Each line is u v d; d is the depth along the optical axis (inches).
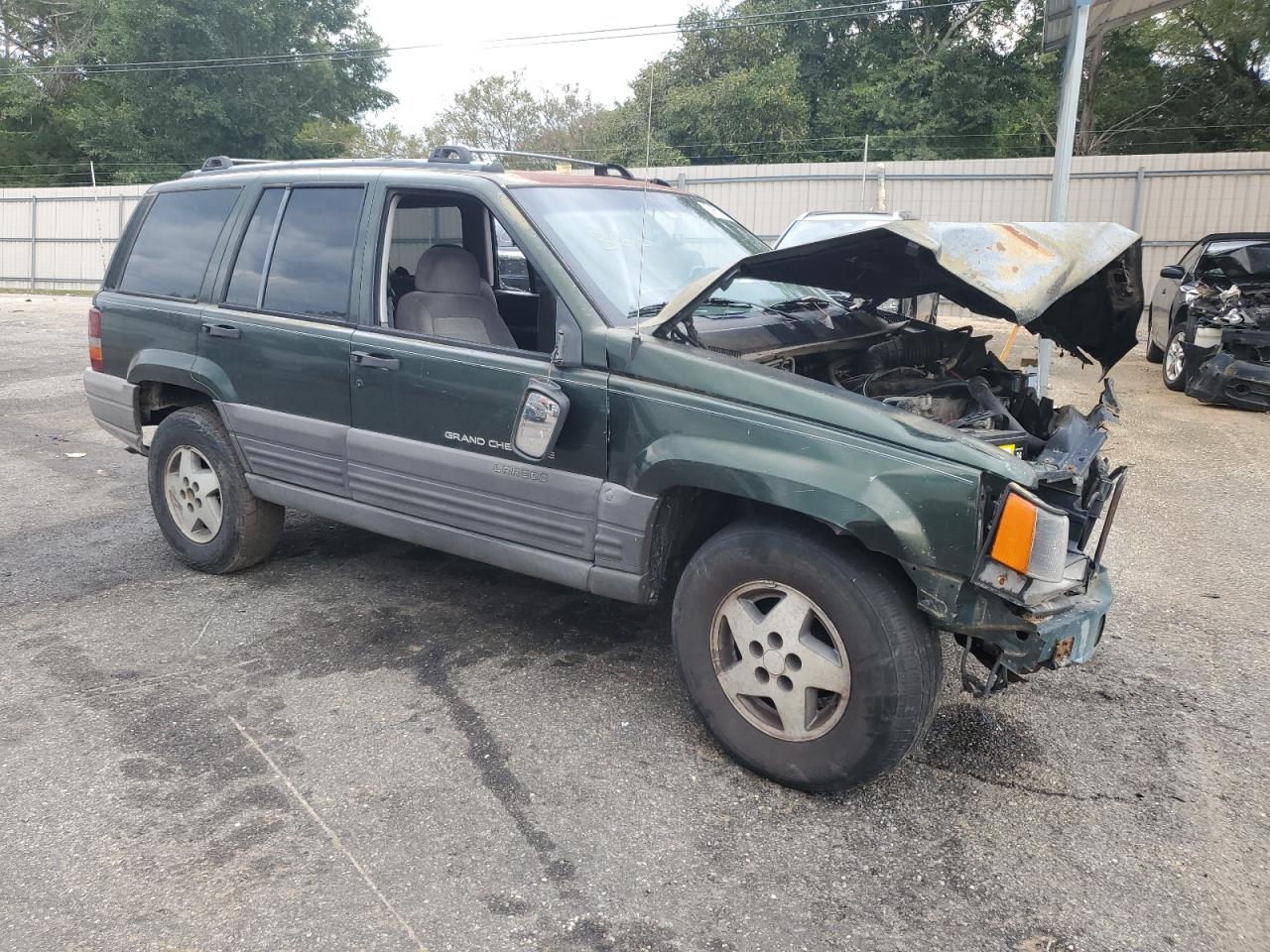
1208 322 395.9
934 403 143.6
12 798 124.1
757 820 121.9
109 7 1334.9
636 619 181.9
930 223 123.7
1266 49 1107.9
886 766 120.6
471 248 207.5
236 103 1385.3
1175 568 214.5
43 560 212.1
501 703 150.0
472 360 149.9
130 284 203.6
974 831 120.6
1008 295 116.4
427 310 166.4
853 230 121.5
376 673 159.3
